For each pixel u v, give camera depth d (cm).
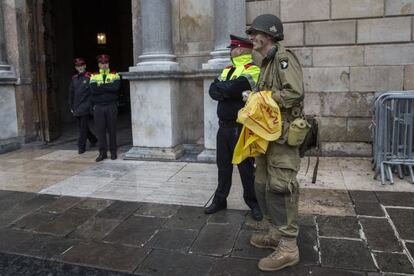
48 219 431
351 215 415
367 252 337
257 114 297
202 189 518
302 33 671
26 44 864
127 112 1589
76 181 572
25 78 865
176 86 699
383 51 645
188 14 706
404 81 643
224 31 642
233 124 409
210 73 638
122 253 350
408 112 520
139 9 734
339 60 663
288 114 306
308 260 326
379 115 530
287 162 305
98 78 687
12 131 841
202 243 363
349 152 675
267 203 322
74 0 1586
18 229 407
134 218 426
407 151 525
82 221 422
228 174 425
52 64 930
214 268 320
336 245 350
